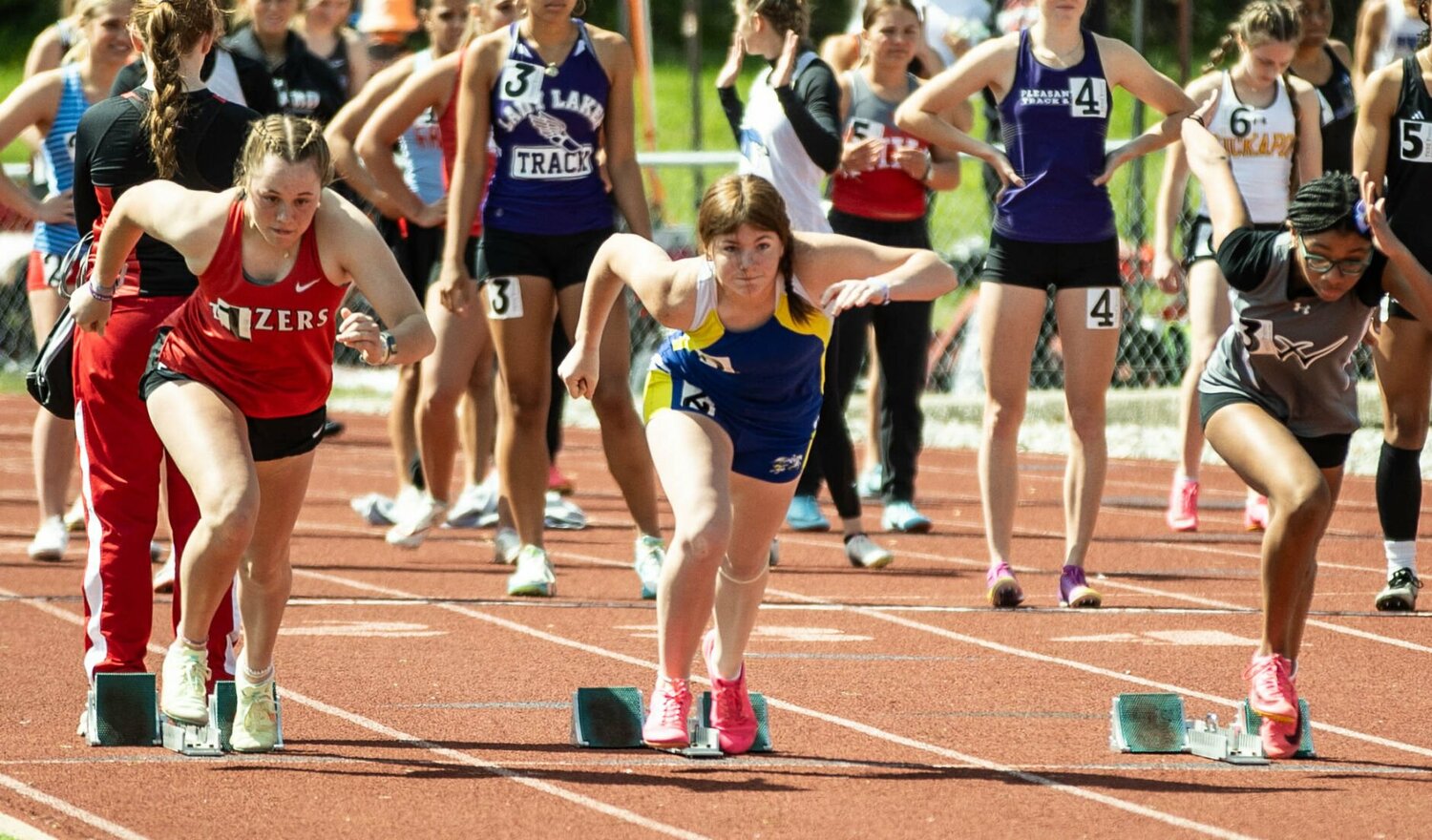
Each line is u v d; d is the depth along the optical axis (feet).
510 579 94.84
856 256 56.18
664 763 59.52
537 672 73.92
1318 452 64.23
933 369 184.24
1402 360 84.94
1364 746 62.90
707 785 56.65
